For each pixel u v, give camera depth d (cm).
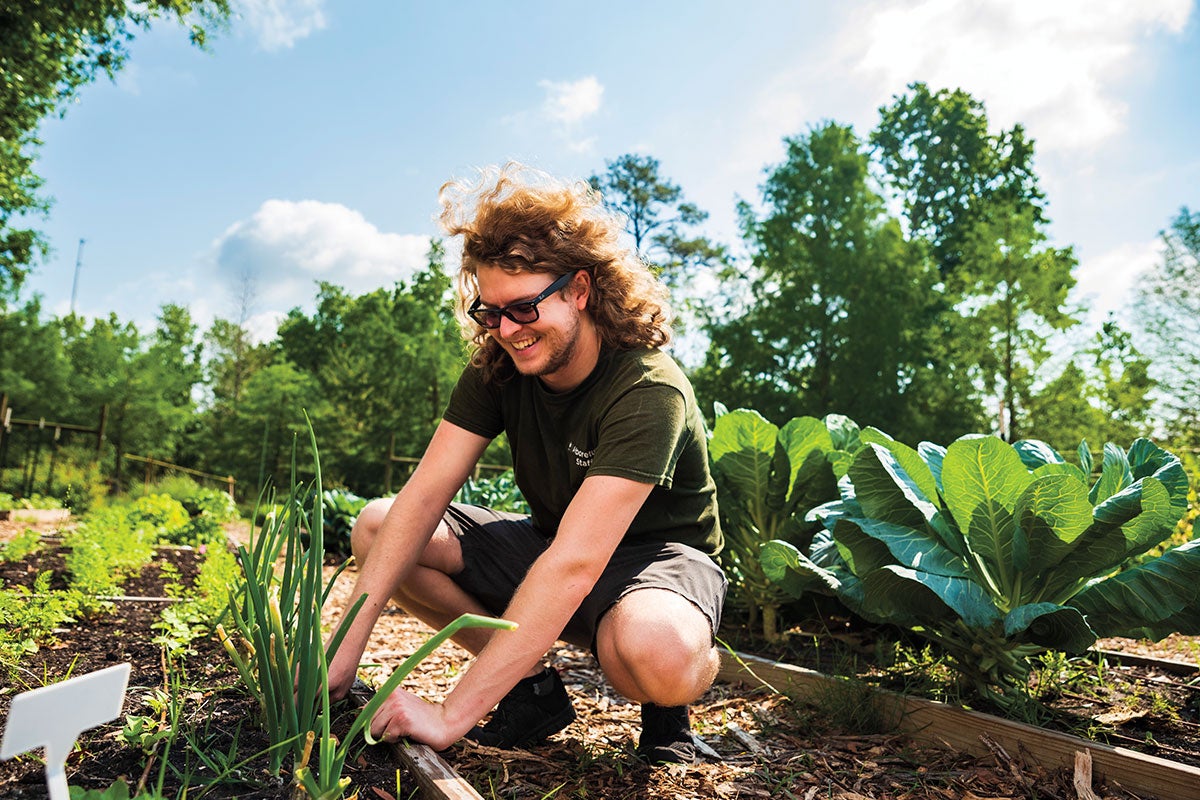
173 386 3262
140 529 623
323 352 3969
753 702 261
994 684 237
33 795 131
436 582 208
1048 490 213
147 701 174
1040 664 257
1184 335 1945
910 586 234
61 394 2941
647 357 185
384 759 155
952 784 192
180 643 250
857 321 2277
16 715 90
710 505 207
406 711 155
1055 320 2103
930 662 263
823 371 2344
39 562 429
